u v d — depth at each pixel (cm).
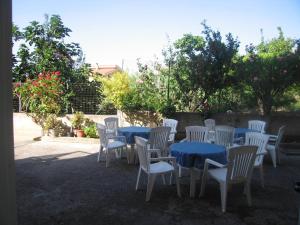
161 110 923
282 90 922
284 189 497
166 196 459
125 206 420
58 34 1176
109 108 988
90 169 606
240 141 647
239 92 955
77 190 482
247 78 918
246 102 955
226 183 401
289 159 718
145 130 662
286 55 898
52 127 930
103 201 437
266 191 487
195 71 926
